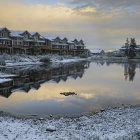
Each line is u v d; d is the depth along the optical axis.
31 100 15.16
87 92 18.50
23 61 52.38
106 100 15.14
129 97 16.31
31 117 10.85
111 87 21.38
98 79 28.11
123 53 123.94
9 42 60.53
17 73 32.22
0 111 12.08
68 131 8.34
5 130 8.23
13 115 11.20
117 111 11.76
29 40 68.31
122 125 8.93
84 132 8.16
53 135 7.77
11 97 16.11
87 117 10.69
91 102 14.48
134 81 26.20
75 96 16.66
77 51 103.12
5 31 59.16
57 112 11.89
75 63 64.19
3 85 21.44
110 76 31.78
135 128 8.21
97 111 12.02
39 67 44.94
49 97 16.23
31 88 20.16
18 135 7.69
